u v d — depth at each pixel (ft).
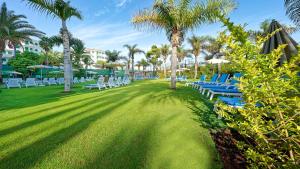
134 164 7.44
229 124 6.73
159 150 8.63
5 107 18.31
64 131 11.11
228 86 25.62
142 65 167.02
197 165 7.36
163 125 12.23
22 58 85.35
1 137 10.19
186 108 17.42
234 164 7.33
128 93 29.17
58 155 8.16
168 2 31.78
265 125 5.69
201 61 105.70
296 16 22.52
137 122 12.91
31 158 7.91
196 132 10.85
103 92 31.32
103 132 10.94
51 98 24.68
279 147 5.72
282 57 8.50
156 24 36.94
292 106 5.05
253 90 5.64
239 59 5.79
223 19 5.81
